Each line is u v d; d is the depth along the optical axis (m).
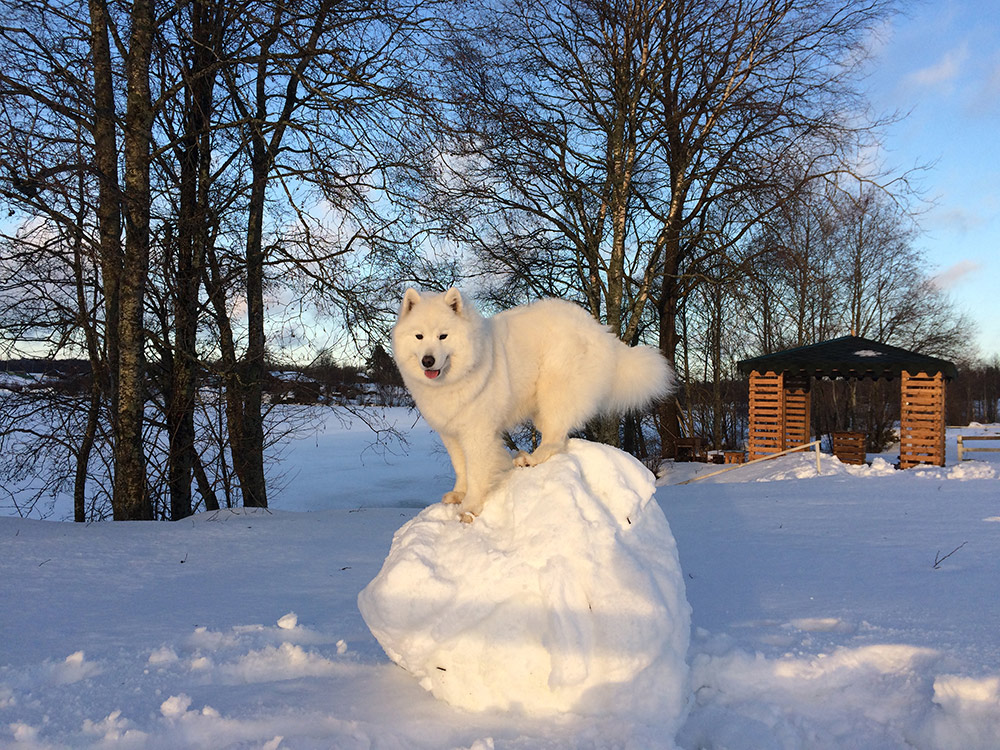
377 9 11.10
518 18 17.28
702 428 31.45
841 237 30.48
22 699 3.42
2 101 8.73
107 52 10.30
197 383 12.57
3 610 5.27
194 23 11.91
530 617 3.31
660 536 3.74
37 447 11.90
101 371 11.98
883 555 6.62
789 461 17.86
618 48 18.12
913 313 34.62
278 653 4.12
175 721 3.11
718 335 29.52
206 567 7.07
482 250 18.59
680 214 20.27
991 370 64.81
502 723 3.15
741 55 17.27
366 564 7.29
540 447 4.57
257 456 13.23
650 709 3.18
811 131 16.59
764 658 3.69
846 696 3.54
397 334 4.51
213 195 12.78
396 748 2.92
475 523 3.80
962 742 3.13
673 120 18.11
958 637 3.96
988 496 10.91
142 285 10.41
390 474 22.59
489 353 4.44
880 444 31.97
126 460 10.40
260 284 12.46
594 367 4.93
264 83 13.10
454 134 11.14
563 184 18.86
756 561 6.63
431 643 3.40
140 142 10.26
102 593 5.92
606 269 18.59
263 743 2.89
